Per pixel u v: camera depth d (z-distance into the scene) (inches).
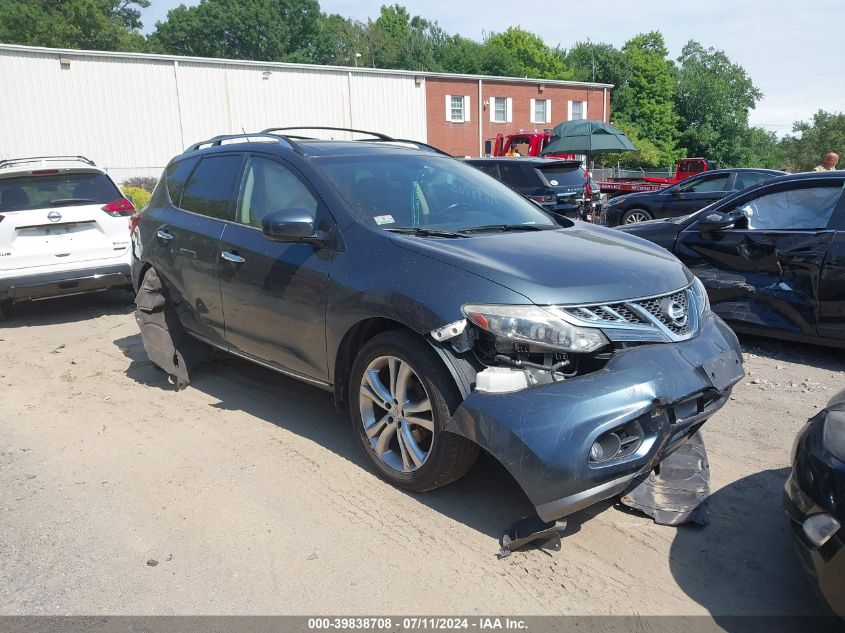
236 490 137.9
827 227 215.2
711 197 539.2
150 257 201.8
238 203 173.8
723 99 2442.2
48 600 105.3
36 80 961.5
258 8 2390.5
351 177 155.9
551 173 495.5
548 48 2652.6
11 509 133.0
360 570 111.6
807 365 218.7
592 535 121.0
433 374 121.0
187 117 1080.2
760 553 115.0
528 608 102.3
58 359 235.6
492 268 120.1
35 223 280.4
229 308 170.6
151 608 103.1
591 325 113.4
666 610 101.6
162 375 213.0
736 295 233.3
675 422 115.5
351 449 155.3
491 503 131.3
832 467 90.4
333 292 138.6
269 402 186.7
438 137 1407.5
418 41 2810.0
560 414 106.8
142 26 2532.0
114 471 147.9
